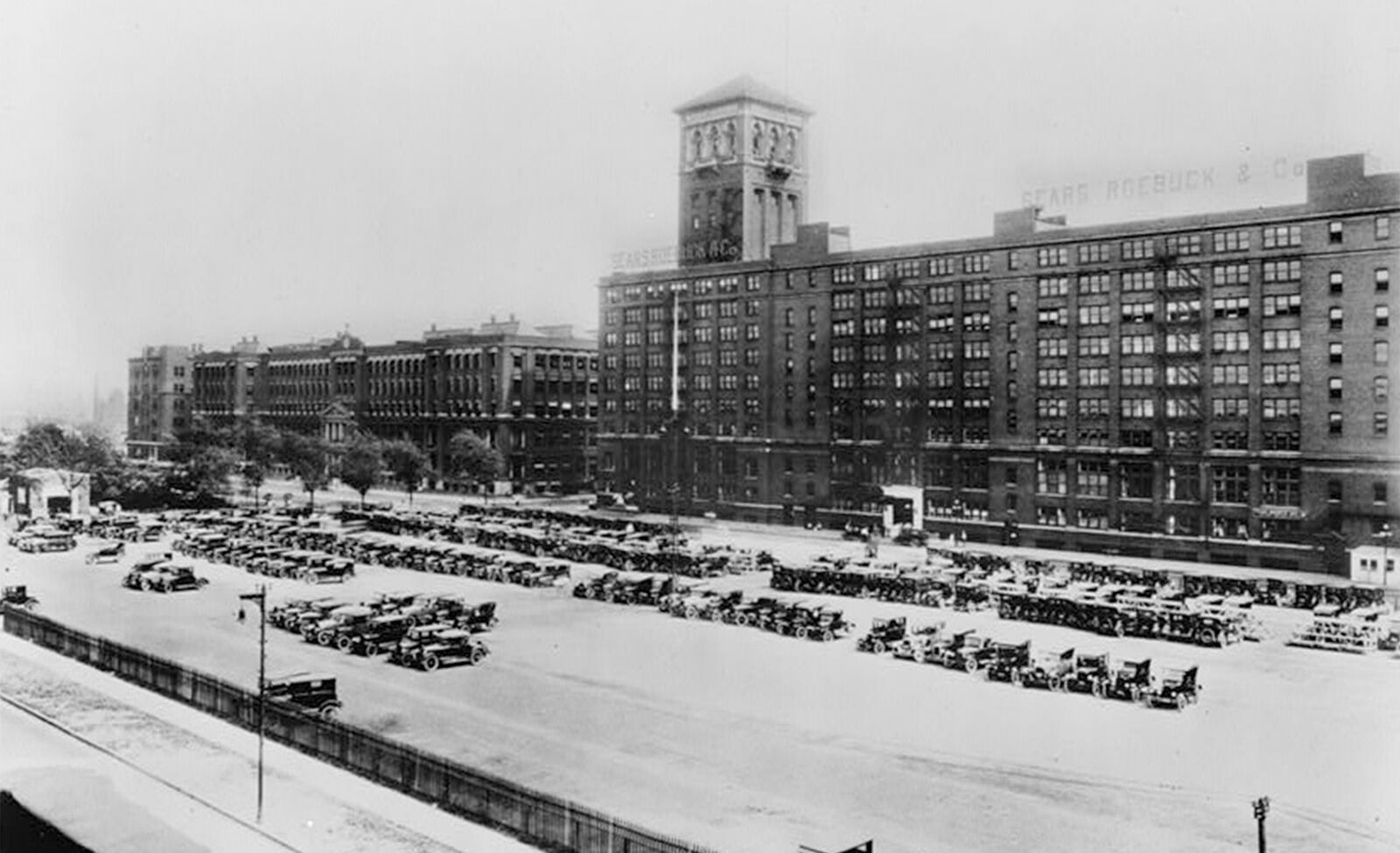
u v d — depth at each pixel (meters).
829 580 84.94
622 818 38.25
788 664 62.44
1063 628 71.69
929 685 57.75
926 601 80.56
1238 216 98.06
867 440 126.19
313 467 153.00
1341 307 92.56
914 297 121.88
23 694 53.69
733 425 140.12
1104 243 106.94
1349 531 91.69
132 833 33.84
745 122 151.38
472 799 38.09
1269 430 96.75
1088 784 42.25
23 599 76.88
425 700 54.03
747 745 47.19
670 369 147.00
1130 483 104.88
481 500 163.38
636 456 151.12
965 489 117.19
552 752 45.88
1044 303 111.31
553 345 173.62
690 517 142.25
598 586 83.62
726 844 35.91
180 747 45.41
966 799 40.69
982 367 116.44
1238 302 98.62
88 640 61.31
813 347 131.88
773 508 135.00
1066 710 52.69
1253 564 96.44
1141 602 73.75
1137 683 54.69
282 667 60.44
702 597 79.06
